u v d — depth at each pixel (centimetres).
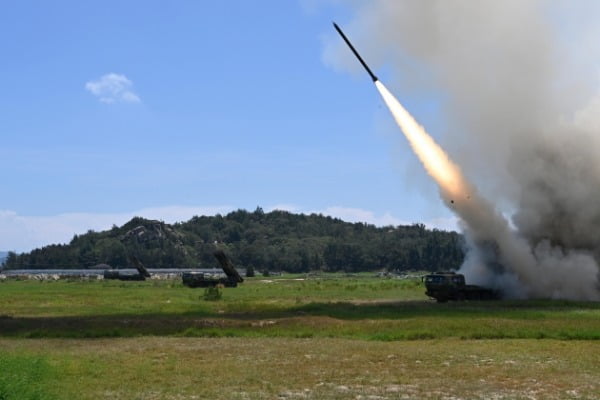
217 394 2019
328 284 10950
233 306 5450
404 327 3694
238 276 10919
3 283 12288
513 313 4675
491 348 2983
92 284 11438
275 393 2038
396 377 2292
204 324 3947
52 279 15338
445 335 3444
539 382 2197
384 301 6353
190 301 6406
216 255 10625
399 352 2862
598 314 4584
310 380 2242
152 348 3047
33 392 1830
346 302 6053
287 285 10694
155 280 14625
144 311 5066
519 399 1955
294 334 3553
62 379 2214
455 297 6288
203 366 2514
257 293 8006
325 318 4169
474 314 4591
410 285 9969
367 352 2870
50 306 5662
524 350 2914
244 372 2386
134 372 2366
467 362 2605
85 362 2572
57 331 3672
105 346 3144
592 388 2102
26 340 3400
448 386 2139
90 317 4462
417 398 1969
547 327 3625
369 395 2009
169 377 2283
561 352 2852
